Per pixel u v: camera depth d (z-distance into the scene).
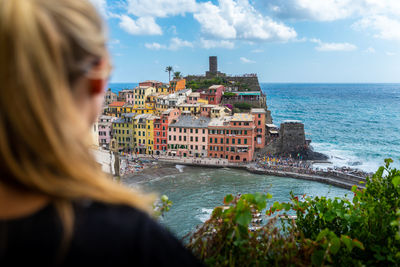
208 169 79.81
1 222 1.04
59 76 1.06
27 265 1.04
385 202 4.32
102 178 1.18
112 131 97.31
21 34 0.99
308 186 67.06
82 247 1.06
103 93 1.29
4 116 1.00
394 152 112.62
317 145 127.06
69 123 1.06
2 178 1.03
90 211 1.11
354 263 3.68
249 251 3.37
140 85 127.38
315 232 4.80
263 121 91.12
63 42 1.06
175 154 91.88
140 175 71.38
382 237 4.11
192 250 3.46
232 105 122.75
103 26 1.24
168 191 60.97
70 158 1.06
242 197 3.44
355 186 5.27
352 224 4.57
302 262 3.55
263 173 76.19
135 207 1.21
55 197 1.06
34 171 1.01
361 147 122.44
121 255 1.10
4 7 1.03
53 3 1.09
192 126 89.44
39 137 0.99
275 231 3.69
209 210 50.00
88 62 1.13
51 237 1.04
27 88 0.99
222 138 87.19
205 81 155.12
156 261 1.16
